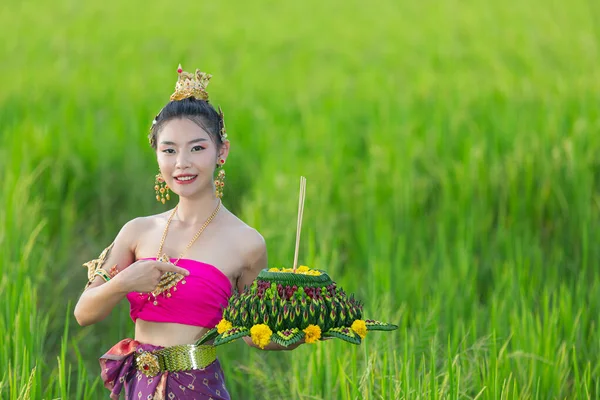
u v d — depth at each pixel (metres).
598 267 8.29
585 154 10.35
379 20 22.83
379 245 8.57
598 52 16.92
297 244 4.27
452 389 5.41
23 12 23.61
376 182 9.92
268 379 6.51
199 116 4.43
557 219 9.31
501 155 10.78
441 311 7.39
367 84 15.19
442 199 9.75
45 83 14.91
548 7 22.67
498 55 17.23
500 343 6.66
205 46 19.39
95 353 7.14
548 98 12.83
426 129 11.91
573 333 6.57
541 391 6.13
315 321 4.00
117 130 11.91
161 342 4.38
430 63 17.06
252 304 4.03
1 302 6.57
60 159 10.55
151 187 10.38
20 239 7.94
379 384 5.94
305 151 11.38
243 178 10.71
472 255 8.43
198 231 4.49
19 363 5.91
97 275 4.47
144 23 22.56
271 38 20.61
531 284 7.33
